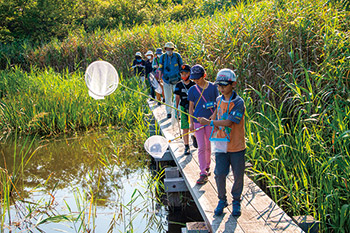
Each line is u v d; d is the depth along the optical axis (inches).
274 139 229.0
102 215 215.6
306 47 282.8
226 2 832.3
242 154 151.3
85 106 443.2
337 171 185.2
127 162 309.6
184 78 226.4
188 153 247.1
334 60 258.8
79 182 269.9
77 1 1221.7
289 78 279.4
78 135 397.1
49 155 332.8
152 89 467.5
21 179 275.0
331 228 163.8
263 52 302.0
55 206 229.3
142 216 214.8
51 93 459.5
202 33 438.0
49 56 770.2
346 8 314.8
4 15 1067.9
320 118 228.7
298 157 208.1
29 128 404.2
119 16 1284.4
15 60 829.8
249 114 267.0
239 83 310.3
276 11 343.3
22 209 226.5
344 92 230.2
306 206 174.1
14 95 496.4
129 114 440.1
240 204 164.1
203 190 187.0
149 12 1320.1
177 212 221.3
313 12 312.2
